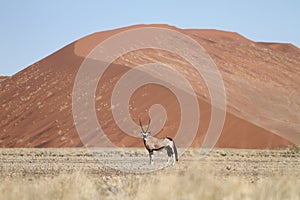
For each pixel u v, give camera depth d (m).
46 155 93.38
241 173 56.62
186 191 29.86
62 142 137.25
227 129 127.06
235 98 157.88
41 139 143.88
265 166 68.75
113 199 30.92
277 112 157.50
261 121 142.12
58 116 152.38
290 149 116.19
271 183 33.03
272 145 122.25
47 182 35.44
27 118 161.00
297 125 144.88
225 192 29.77
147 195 29.83
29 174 54.88
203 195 29.19
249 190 29.92
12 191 30.77
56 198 30.53
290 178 34.50
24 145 144.25
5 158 85.44
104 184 38.12
